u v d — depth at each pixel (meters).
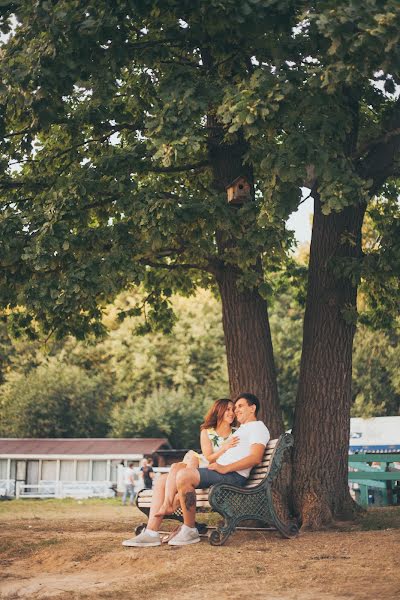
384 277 12.89
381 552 8.12
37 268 11.47
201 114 11.18
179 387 57.41
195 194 15.48
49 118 11.76
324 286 12.55
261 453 9.48
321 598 6.20
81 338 16.16
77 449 50.19
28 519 15.58
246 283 11.97
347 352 12.48
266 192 10.70
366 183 10.57
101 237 11.96
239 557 8.15
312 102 10.77
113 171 12.20
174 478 9.41
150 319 17.75
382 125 13.21
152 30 12.41
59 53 11.31
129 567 8.24
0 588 7.48
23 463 50.66
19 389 57.78
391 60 9.80
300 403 12.48
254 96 10.46
